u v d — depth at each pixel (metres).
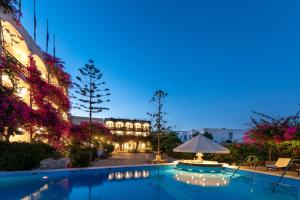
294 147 15.95
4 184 11.23
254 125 18.06
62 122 18.92
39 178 12.57
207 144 16.81
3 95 13.10
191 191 10.99
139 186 11.80
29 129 16.17
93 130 29.94
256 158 17.19
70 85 24.22
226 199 9.72
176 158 28.55
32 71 17.78
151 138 46.41
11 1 11.32
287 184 11.52
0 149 12.57
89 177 13.73
